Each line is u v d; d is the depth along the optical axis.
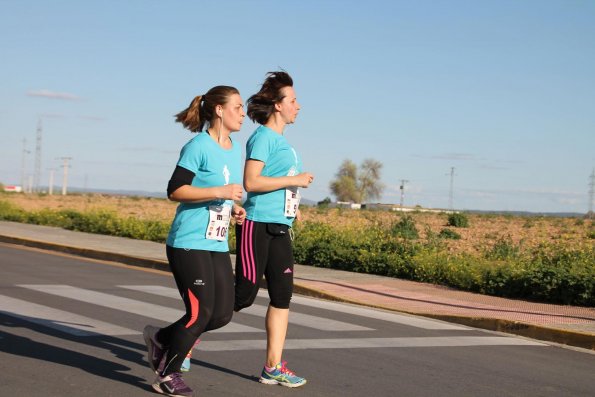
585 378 6.88
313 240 16.98
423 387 6.07
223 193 4.99
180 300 10.33
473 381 6.40
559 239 31.94
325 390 5.76
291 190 5.70
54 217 27.11
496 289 12.70
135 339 7.32
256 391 5.58
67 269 13.76
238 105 5.31
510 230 39.84
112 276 13.05
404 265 14.69
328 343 7.71
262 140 5.64
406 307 10.93
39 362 6.11
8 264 13.98
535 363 7.45
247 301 5.73
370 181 140.25
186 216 5.14
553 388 6.36
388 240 16.78
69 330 7.57
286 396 5.50
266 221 5.64
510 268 13.05
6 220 29.12
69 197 92.44
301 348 7.36
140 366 6.14
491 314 10.26
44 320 8.08
